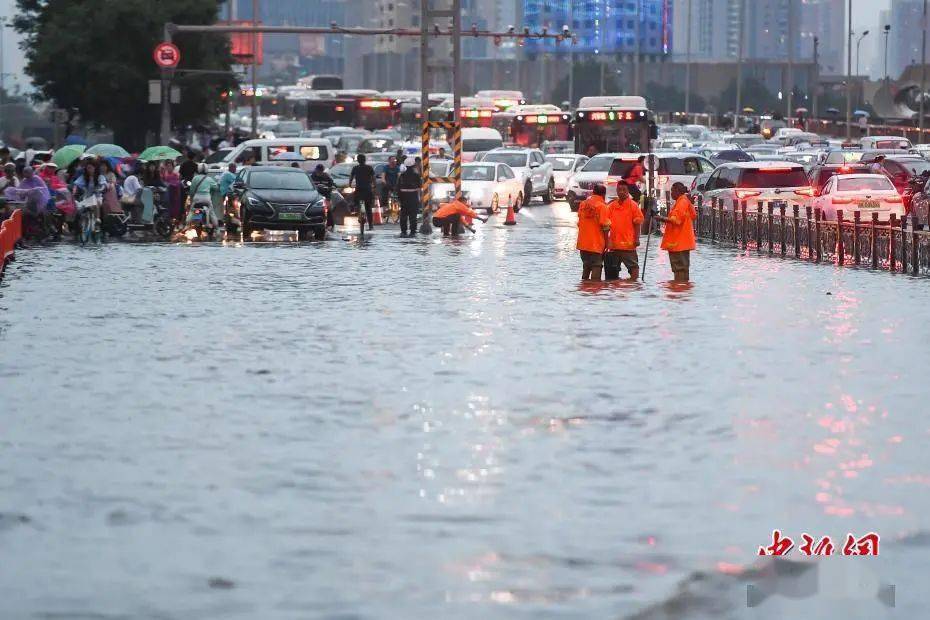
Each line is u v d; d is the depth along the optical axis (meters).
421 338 45.06
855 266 74.38
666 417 31.62
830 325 48.50
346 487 25.22
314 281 64.75
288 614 18.91
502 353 41.66
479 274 68.62
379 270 70.81
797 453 27.88
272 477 25.95
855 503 24.06
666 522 22.94
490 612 18.97
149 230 100.62
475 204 124.31
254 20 193.62
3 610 19.09
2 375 37.69
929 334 45.97
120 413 32.22
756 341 44.28
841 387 35.59
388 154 152.88
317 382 36.47
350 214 118.50
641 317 50.88
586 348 42.75
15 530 22.66
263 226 93.56
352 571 20.58
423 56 101.19
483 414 31.95
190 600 19.42
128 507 23.97
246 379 36.97
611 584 19.95
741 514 23.41
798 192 96.06
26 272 68.56
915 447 28.44
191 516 23.39
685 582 20.03
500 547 21.66
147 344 43.69
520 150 144.00
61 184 91.69
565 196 154.38
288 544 21.84
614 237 65.44
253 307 54.03
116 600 19.44
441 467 26.73
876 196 89.56
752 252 85.75
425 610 19.05
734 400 33.78
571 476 26.00
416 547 21.69
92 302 55.59
